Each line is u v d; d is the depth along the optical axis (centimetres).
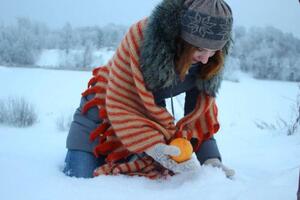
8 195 191
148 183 223
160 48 214
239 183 204
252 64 2903
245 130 652
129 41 228
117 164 241
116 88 229
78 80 2064
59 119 789
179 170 223
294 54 2998
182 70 222
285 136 466
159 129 229
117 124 227
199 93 246
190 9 208
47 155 289
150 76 221
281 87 2491
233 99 1734
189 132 246
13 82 1880
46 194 193
